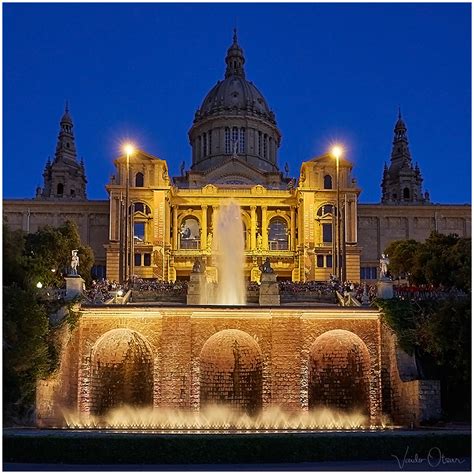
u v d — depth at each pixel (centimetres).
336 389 5481
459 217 12300
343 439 3059
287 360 5084
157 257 10675
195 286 6662
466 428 4388
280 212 11656
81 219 11994
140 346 5403
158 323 5147
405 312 5162
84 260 8231
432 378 4969
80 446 2952
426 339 4978
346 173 11306
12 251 4906
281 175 13662
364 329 5231
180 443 2973
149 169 11062
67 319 5047
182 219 11594
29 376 4472
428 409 4638
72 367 5053
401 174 14200
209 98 15025
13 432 3641
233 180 13000
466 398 4866
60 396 4869
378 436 3086
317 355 5516
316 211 11131
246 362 5509
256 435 3055
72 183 13788
